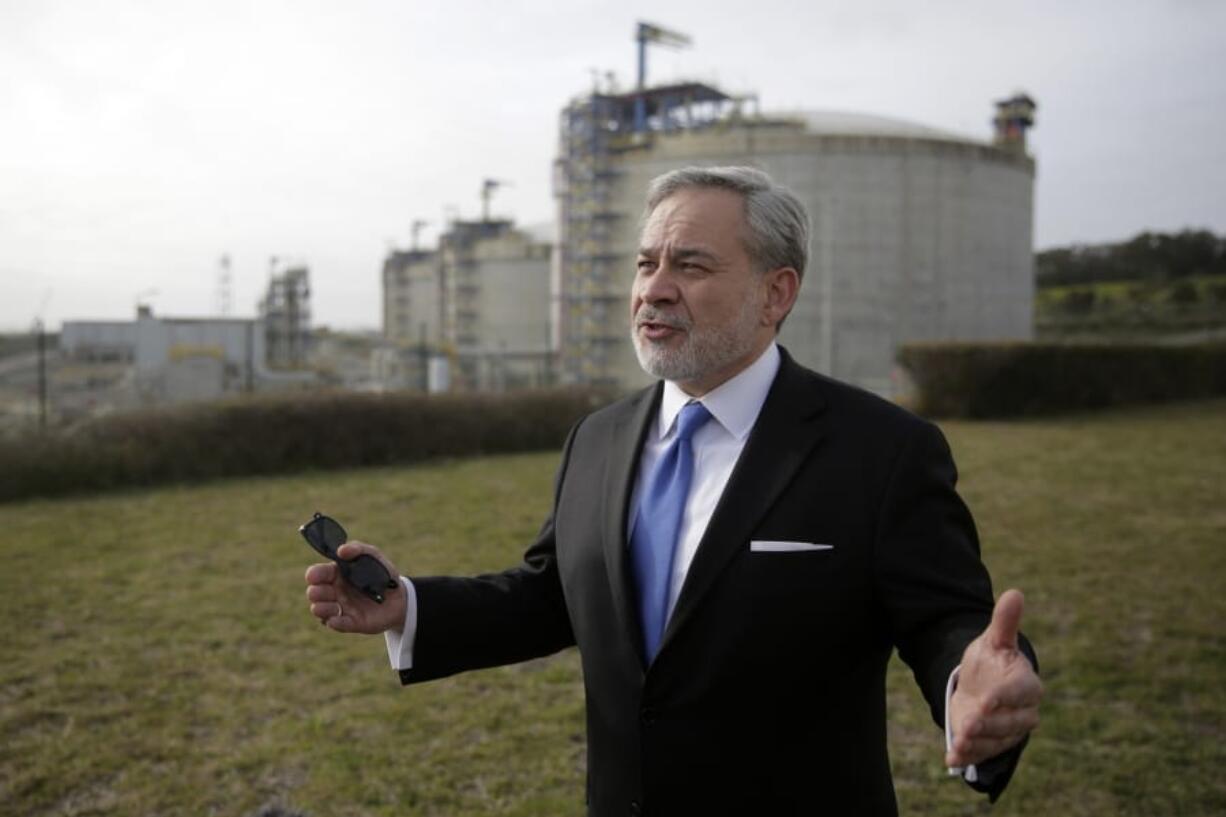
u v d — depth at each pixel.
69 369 32.66
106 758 4.29
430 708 4.84
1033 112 55.59
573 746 4.43
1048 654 5.41
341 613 1.94
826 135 48.50
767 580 1.76
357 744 4.45
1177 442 14.47
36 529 8.93
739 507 1.80
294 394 13.80
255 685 5.14
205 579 7.15
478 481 11.91
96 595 6.72
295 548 8.15
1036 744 4.34
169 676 5.25
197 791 4.03
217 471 12.44
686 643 1.79
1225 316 61.97
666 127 54.00
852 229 48.59
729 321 1.88
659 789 1.80
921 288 49.06
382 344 59.03
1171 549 7.73
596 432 2.20
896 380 26.45
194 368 28.75
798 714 1.77
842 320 48.50
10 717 4.69
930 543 1.73
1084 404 20.69
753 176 1.96
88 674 5.26
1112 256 87.25
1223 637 5.63
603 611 1.93
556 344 58.03
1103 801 3.86
